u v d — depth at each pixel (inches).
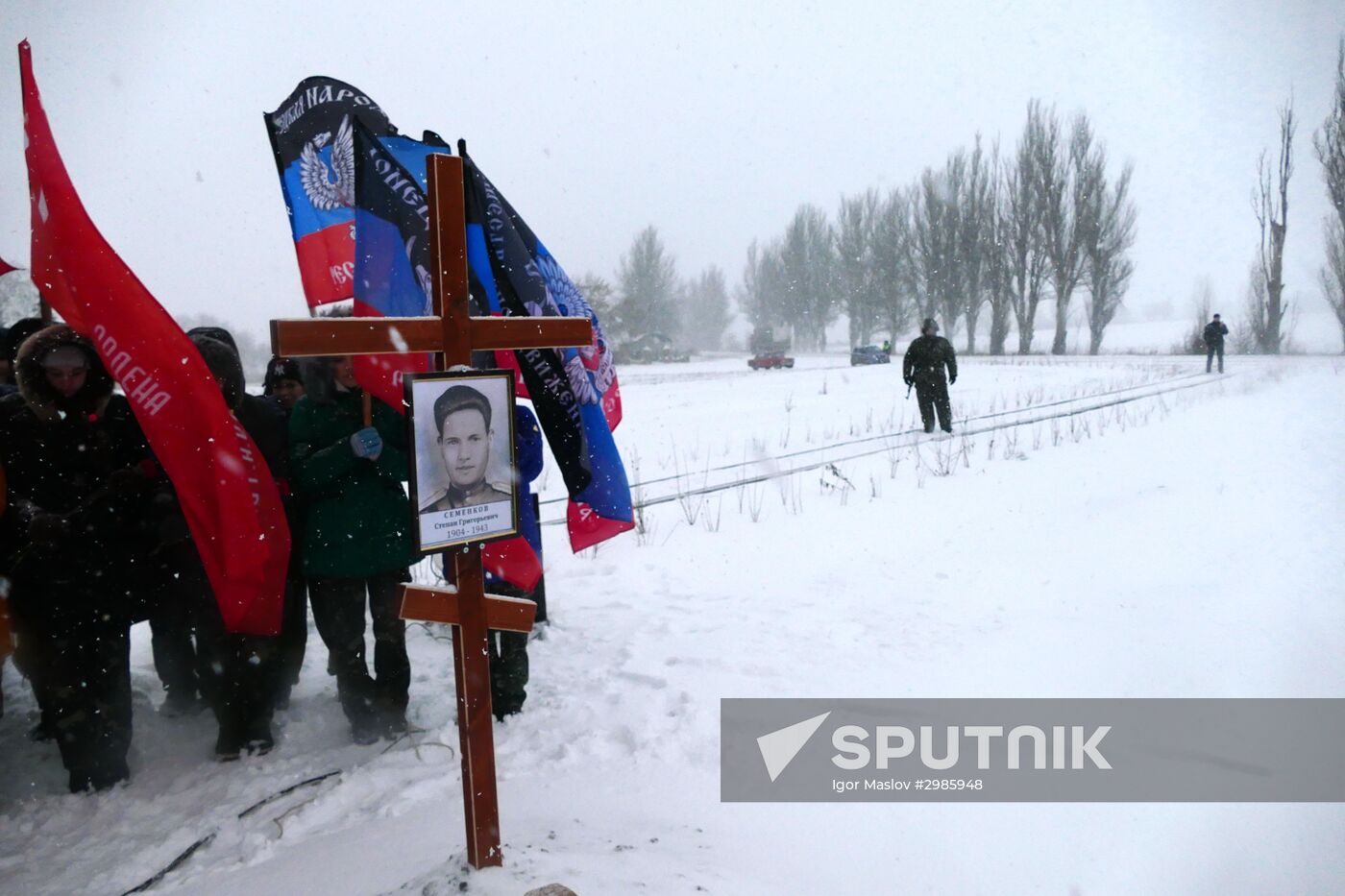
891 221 2306.8
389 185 139.4
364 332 89.4
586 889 94.5
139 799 145.7
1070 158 1859.0
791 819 124.8
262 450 159.5
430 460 91.9
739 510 348.5
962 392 831.7
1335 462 390.3
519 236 151.2
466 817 99.1
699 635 208.8
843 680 175.8
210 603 157.9
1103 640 194.9
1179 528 290.2
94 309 133.0
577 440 151.9
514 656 166.9
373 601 160.2
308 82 177.5
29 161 135.7
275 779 149.4
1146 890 108.1
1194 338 1815.9
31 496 146.8
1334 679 170.2
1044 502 337.7
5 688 200.4
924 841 119.3
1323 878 108.0
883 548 286.4
